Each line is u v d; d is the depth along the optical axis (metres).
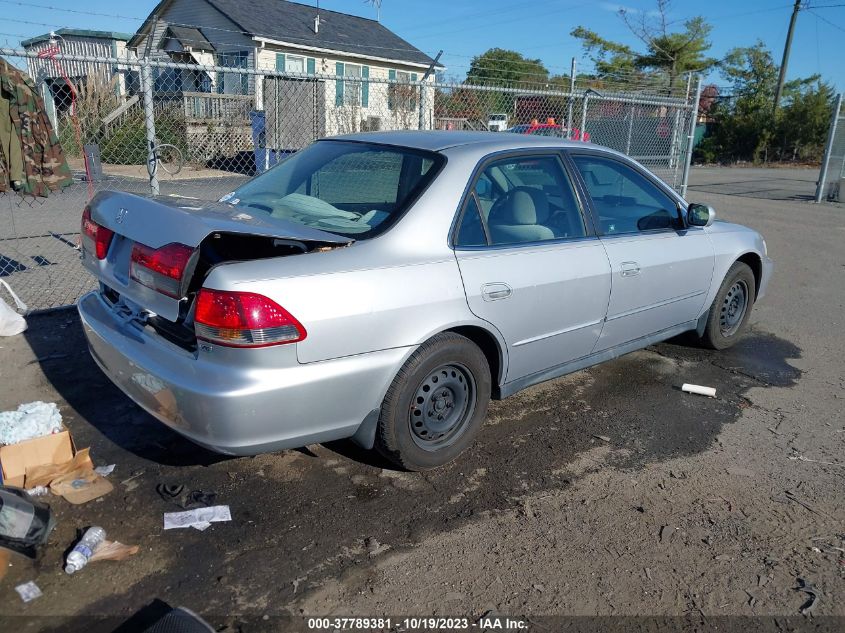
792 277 8.68
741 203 16.70
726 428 4.31
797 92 40.91
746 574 2.93
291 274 2.92
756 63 42.06
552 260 3.86
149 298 3.06
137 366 3.12
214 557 2.90
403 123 13.69
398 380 3.28
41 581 2.71
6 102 5.51
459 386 3.60
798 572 2.96
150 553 2.90
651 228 4.69
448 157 3.66
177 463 3.61
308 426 3.02
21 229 10.07
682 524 3.27
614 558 3.01
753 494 3.55
